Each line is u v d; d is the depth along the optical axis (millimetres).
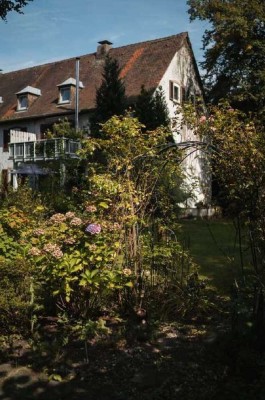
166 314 5324
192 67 28875
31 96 31375
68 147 19312
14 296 4594
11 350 4387
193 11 25453
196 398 3488
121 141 5648
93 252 4633
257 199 4086
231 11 23812
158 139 5918
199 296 5648
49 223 5207
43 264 4672
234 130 4754
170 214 6465
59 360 4180
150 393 3613
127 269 4930
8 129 31328
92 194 5547
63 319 4820
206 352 4281
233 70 26172
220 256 9688
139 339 4684
